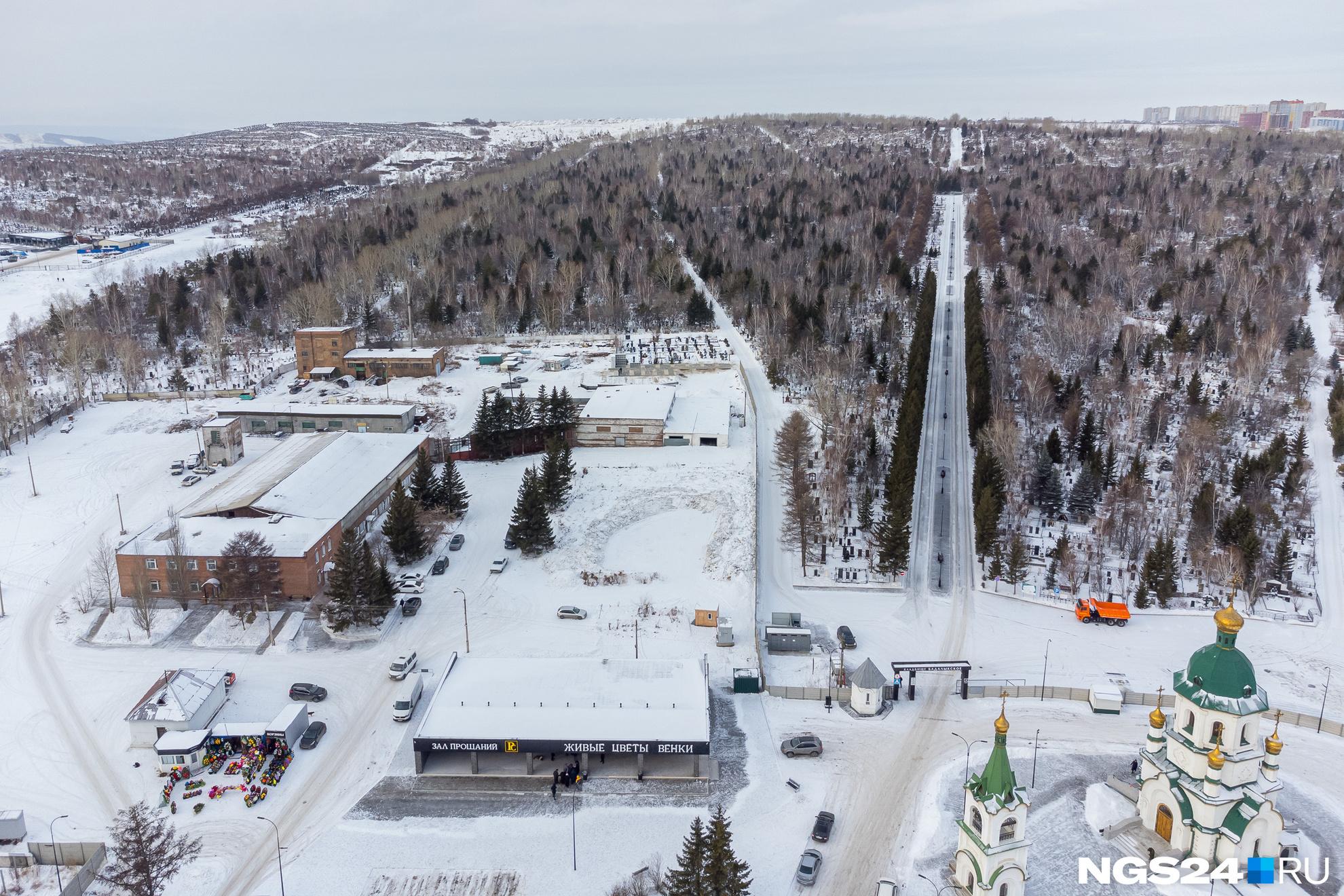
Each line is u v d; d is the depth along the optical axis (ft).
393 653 343.46
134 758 287.89
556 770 280.10
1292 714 304.91
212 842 251.19
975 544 433.48
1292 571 399.44
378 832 255.29
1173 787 239.50
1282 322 653.71
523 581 395.75
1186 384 590.96
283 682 325.83
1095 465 464.65
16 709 311.68
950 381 640.58
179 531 387.96
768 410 598.75
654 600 379.35
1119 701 307.58
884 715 309.22
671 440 540.52
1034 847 244.63
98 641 352.49
